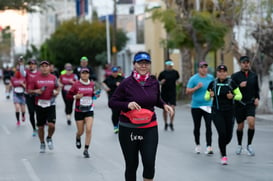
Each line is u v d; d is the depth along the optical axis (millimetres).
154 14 44406
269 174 15766
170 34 43625
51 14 155625
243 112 19172
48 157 19234
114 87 27016
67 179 15398
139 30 88125
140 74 11883
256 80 19031
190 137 24219
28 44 170000
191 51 48875
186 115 35250
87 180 15219
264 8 31750
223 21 36688
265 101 33906
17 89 30016
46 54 89125
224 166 17125
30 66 23438
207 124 19562
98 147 21531
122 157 19109
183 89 47531
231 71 59688
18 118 30000
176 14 43344
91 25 87500
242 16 33344
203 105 19641
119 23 93875
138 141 11742
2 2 46375
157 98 12102
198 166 17172
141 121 11555
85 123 19469
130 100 11766
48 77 19938
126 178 11906
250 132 19109
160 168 16906
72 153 20078
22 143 22859
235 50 34375
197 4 45750
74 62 90562
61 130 27234
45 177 15727
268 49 32750
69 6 144375
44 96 19844
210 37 41719
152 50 75500
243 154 19469
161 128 27844
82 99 19234
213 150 20500
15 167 17406
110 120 32312
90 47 86188
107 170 16672
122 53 93375
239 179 15086
